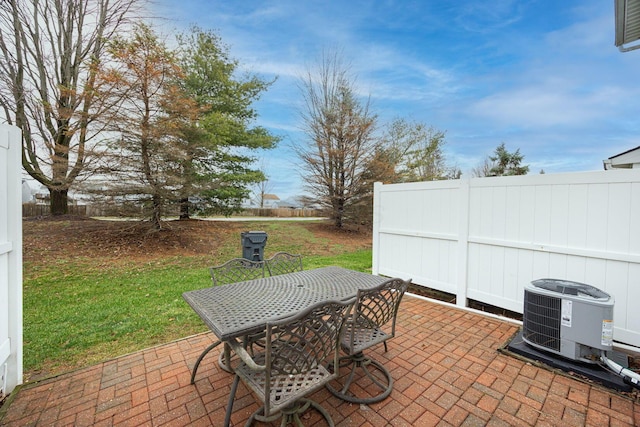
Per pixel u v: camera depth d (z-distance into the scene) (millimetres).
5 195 2061
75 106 7980
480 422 1821
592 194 2799
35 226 7980
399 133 14547
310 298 2127
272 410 1429
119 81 6719
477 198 3680
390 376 2248
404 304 3994
